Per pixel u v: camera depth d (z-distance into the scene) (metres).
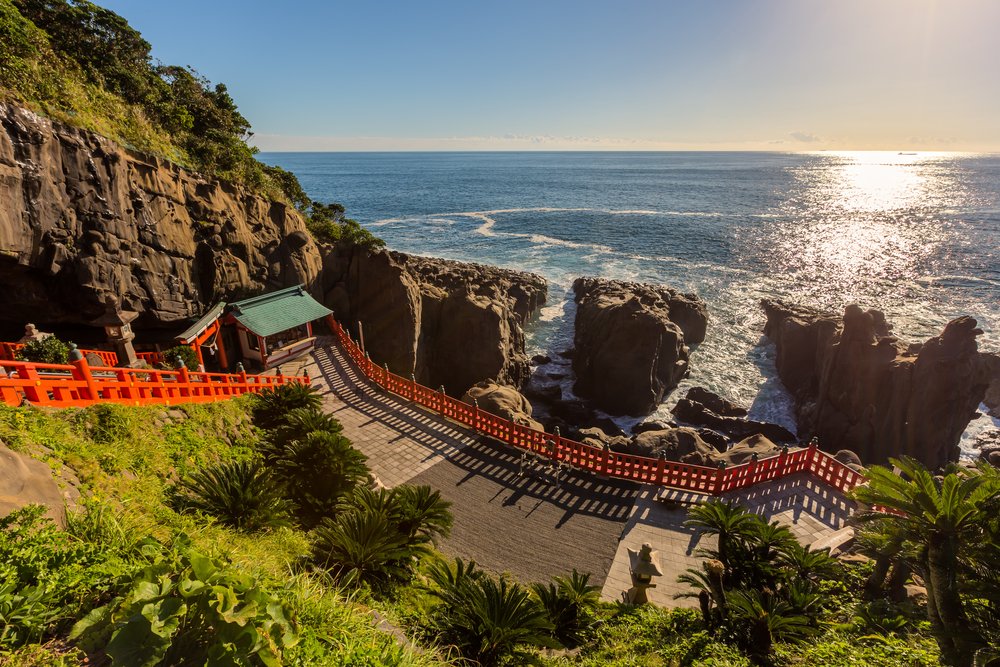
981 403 34.34
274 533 8.91
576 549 12.88
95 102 22.48
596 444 23.27
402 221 112.75
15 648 3.28
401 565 9.21
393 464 16.38
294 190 43.69
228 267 25.75
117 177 20.64
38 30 21.89
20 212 17.50
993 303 51.97
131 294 21.31
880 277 62.84
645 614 9.80
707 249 80.62
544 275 66.81
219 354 24.27
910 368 26.39
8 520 4.33
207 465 11.45
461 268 59.62
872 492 8.47
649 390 34.16
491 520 13.82
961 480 7.73
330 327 30.62
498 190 184.62
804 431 31.83
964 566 7.22
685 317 44.56
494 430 18.08
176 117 29.88
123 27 30.44
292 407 16.69
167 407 13.01
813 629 7.98
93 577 3.95
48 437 7.95
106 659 3.29
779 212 121.25
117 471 8.42
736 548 10.66
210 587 3.11
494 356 35.94
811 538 13.00
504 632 7.05
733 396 36.69
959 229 94.31
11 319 19.16
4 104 17.08
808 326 37.00
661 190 181.25
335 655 3.98
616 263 72.44
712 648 8.02
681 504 14.36
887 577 9.92
